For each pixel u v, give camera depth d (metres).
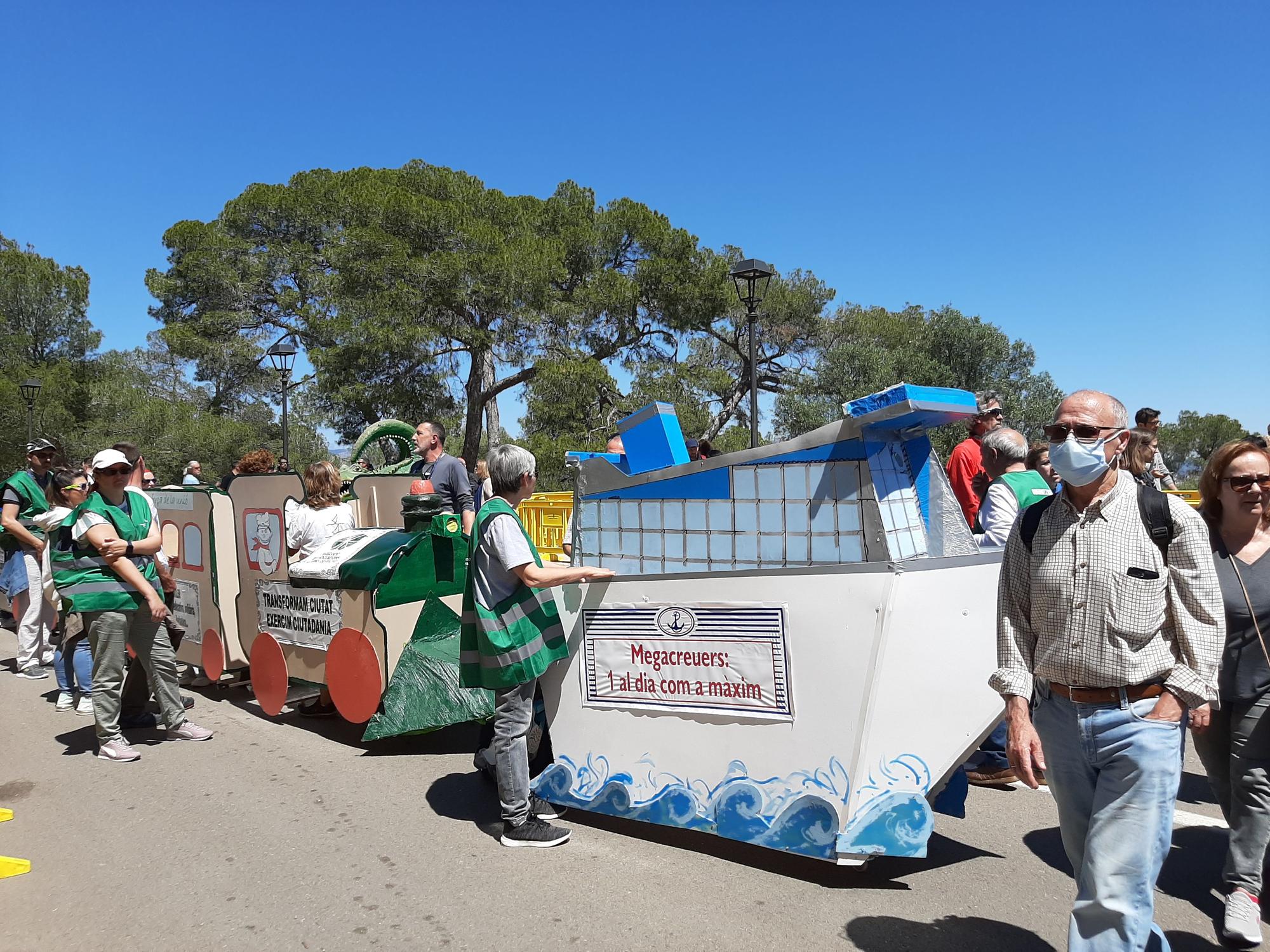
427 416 26.30
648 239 27.50
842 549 3.30
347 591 5.18
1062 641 2.33
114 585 5.14
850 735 3.09
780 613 3.26
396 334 24.28
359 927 3.12
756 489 3.53
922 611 3.12
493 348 26.05
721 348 30.14
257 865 3.66
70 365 38.03
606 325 26.70
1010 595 2.49
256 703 6.50
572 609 3.84
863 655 3.07
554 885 3.39
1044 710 2.42
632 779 3.65
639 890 3.34
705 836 3.81
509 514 3.65
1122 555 2.26
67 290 40.94
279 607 5.82
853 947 2.89
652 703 3.60
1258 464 3.08
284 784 4.68
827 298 30.31
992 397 6.38
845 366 27.38
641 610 3.62
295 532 5.63
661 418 4.08
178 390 52.66
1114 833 2.23
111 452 5.14
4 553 8.95
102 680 5.14
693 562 3.72
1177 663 2.27
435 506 5.17
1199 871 3.49
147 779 4.81
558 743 3.90
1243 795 2.99
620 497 3.98
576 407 24.59
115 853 3.82
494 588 3.67
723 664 3.40
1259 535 3.16
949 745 3.11
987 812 4.12
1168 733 2.22
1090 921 2.24
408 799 4.41
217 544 6.36
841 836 3.06
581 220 28.73
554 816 3.97
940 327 27.41
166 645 5.46
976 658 3.21
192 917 3.22
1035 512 2.45
